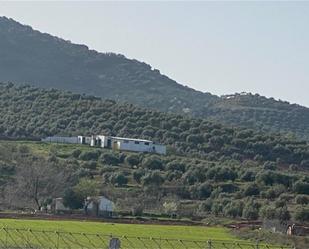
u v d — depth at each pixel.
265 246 156.25
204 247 148.75
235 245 156.25
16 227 158.50
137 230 176.88
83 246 136.88
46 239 143.12
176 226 195.75
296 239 173.12
